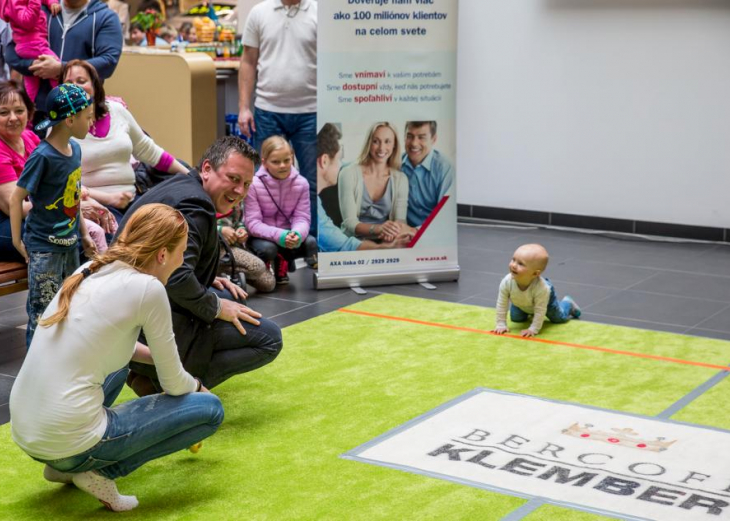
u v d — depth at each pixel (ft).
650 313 17.06
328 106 18.10
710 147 22.68
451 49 18.56
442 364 14.26
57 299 9.42
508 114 24.77
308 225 18.78
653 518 9.67
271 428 11.95
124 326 9.25
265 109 20.92
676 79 22.77
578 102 23.89
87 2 18.37
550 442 11.51
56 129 12.87
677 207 23.22
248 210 18.47
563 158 24.29
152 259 9.52
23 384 9.30
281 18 20.56
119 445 9.47
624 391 13.23
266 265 18.33
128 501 9.89
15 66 17.84
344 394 13.08
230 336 11.89
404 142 18.54
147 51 24.81
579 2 23.48
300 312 16.97
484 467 10.84
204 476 10.66
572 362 14.39
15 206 13.21
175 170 16.76
